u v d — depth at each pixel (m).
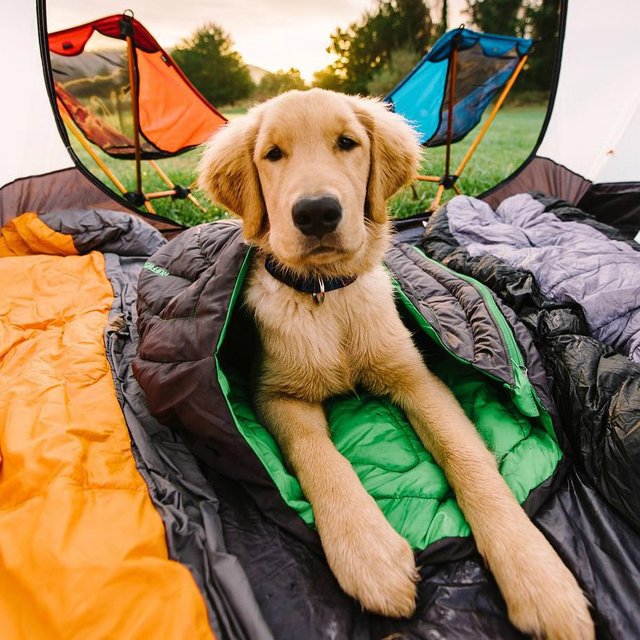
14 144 1.03
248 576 0.41
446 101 1.39
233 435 0.47
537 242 0.91
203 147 0.67
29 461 0.45
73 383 0.58
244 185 0.56
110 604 0.35
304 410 0.55
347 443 0.53
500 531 0.41
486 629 0.38
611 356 0.56
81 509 0.41
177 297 0.56
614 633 0.37
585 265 0.73
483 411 0.56
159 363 0.53
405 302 0.60
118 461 0.49
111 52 1.29
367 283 0.58
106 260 0.92
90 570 0.36
